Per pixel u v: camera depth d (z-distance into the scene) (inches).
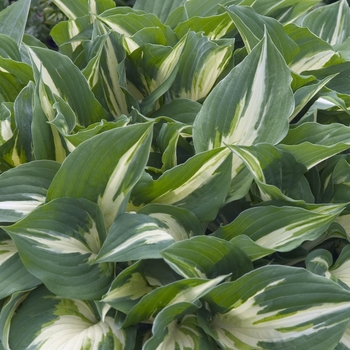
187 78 63.3
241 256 54.7
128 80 64.4
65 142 56.2
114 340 53.4
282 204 56.3
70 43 68.0
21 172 55.2
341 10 68.2
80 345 52.9
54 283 53.0
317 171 59.7
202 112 57.1
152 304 53.3
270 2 67.0
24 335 53.2
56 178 53.7
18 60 61.7
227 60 62.2
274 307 53.5
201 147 57.1
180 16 67.2
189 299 52.8
